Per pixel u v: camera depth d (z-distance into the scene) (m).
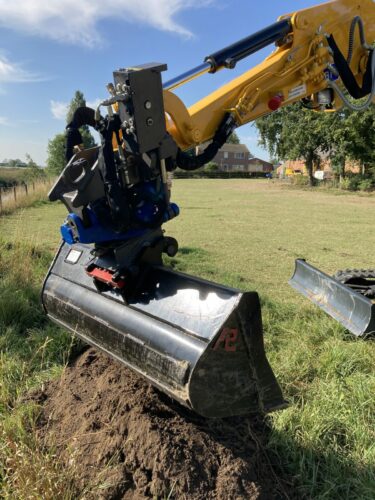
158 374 2.70
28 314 5.36
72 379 3.72
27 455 2.73
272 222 16.36
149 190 2.82
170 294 2.87
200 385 2.46
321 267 9.16
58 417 3.38
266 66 3.45
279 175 68.56
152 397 3.13
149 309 2.90
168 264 8.53
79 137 2.96
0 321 5.12
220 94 3.21
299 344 4.76
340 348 4.52
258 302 2.57
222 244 11.46
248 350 2.56
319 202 26.16
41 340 4.66
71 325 3.58
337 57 3.84
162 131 2.66
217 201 26.08
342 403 3.62
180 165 2.98
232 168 106.44
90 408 3.23
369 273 6.48
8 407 3.48
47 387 3.81
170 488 2.60
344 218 17.94
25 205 19.20
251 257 9.81
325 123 32.62
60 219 15.39
